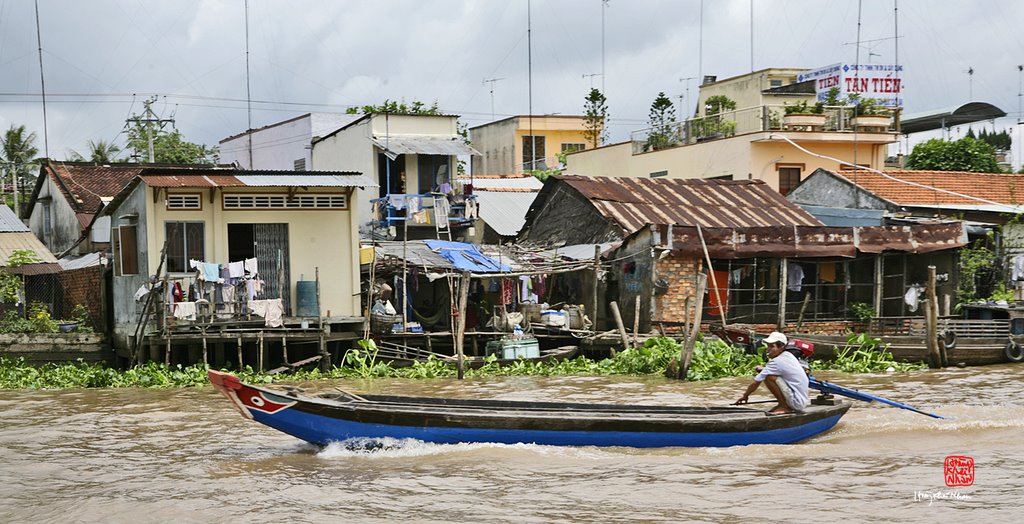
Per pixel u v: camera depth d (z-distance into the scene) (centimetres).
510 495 1112
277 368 2350
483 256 2816
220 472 1236
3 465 1309
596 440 1305
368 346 2352
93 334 2583
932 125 4672
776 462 1266
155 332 2294
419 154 3366
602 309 2823
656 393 1917
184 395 1998
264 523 1024
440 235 3394
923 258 2977
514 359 2370
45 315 2633
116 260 2556
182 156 4781
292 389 1304
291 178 2441
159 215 2353
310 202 2489
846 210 3139
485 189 3744
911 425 1489
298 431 1274
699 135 3747
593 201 2988
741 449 1330
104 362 2514
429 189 3406
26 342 2523
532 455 1281
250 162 3741
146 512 1069
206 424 1620
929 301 2333
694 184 3278
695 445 1323
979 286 2992
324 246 2505
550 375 2277
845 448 1350
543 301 2836
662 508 1063
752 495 1112
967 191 3472
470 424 1272
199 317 2303
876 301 2845
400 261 2606
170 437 1504
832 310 2941
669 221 2934
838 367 2331
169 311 2266
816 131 3509
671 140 3884
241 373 2253
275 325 2352
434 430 1273
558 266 2712
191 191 2386
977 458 1288
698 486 1148
